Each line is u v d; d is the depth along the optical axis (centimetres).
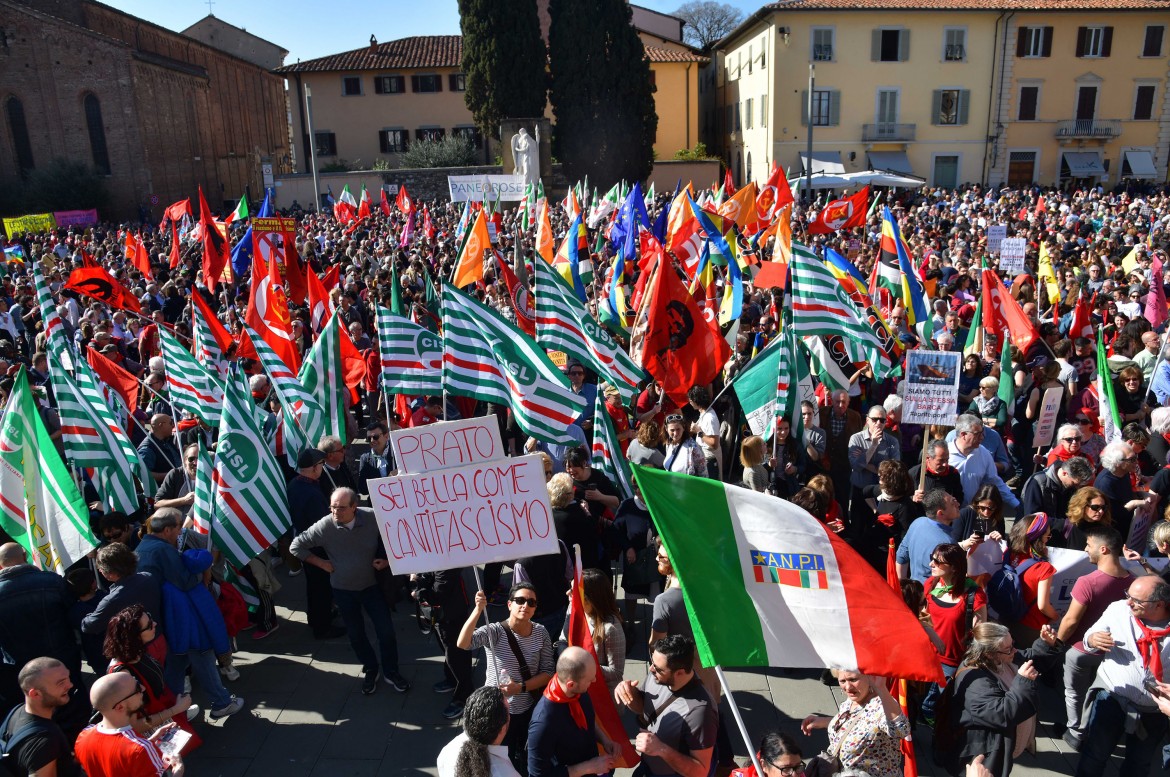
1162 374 966
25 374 663
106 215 5481
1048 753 602
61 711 604
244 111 7781
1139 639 527
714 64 6362
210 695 666
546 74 5112
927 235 2648
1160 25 4772
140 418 1074
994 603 660
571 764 488
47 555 670
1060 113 4888
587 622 580
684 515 435
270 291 1127
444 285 828
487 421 529
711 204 2100
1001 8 4678
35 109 5366
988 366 1102
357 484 923
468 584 803
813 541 427
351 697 695
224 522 702
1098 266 1780
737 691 684
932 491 666
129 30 6369
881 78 4834
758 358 862
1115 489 733
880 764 468
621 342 1308
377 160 6016
